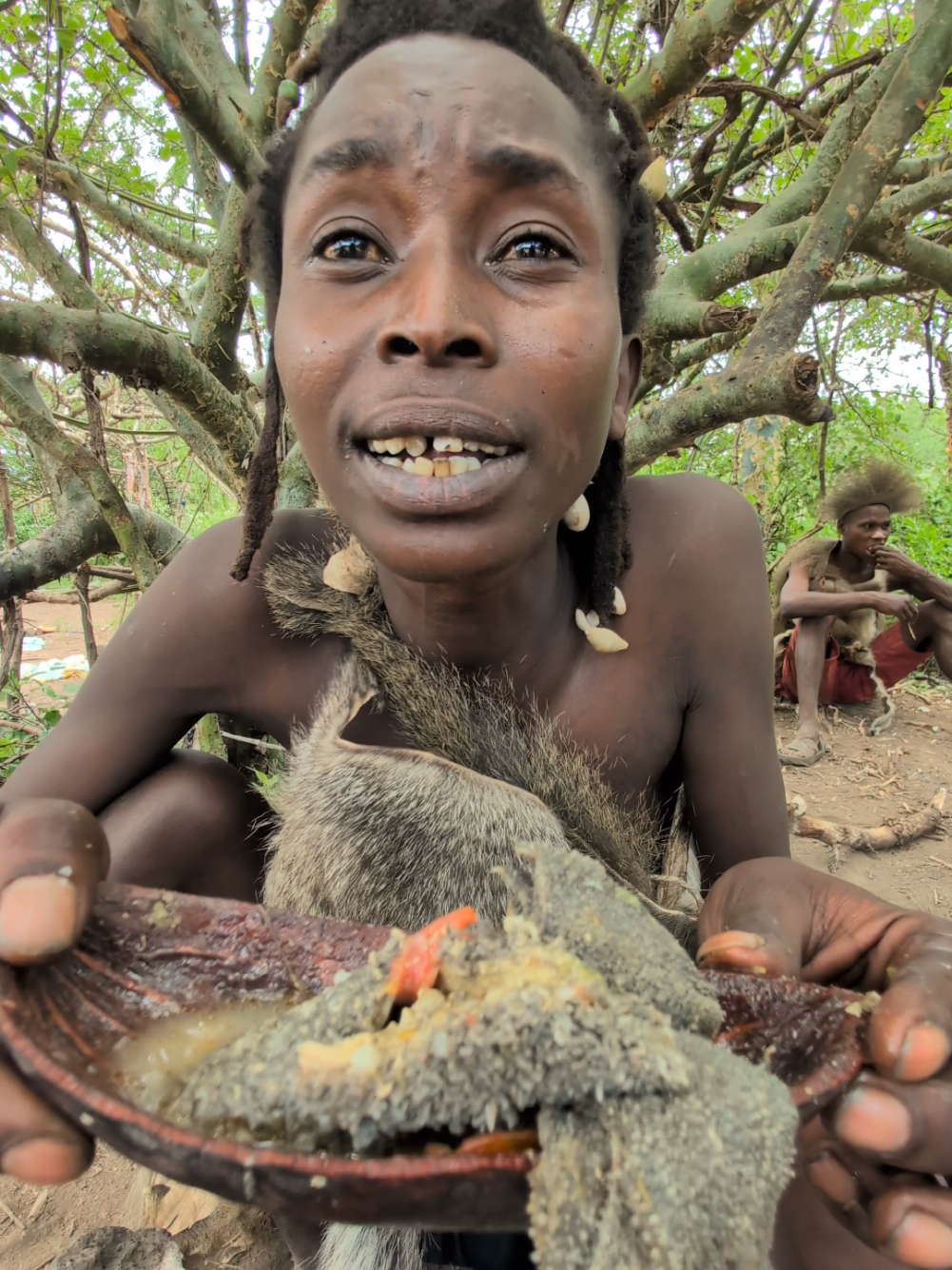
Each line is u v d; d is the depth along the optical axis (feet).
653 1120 0.59
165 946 0.84
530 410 0.93
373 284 0.95
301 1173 0.57
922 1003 0.74
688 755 1.45
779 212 2.57
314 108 1.10
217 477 2.91
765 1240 0.58
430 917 1.10
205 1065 0.73
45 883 0.73
